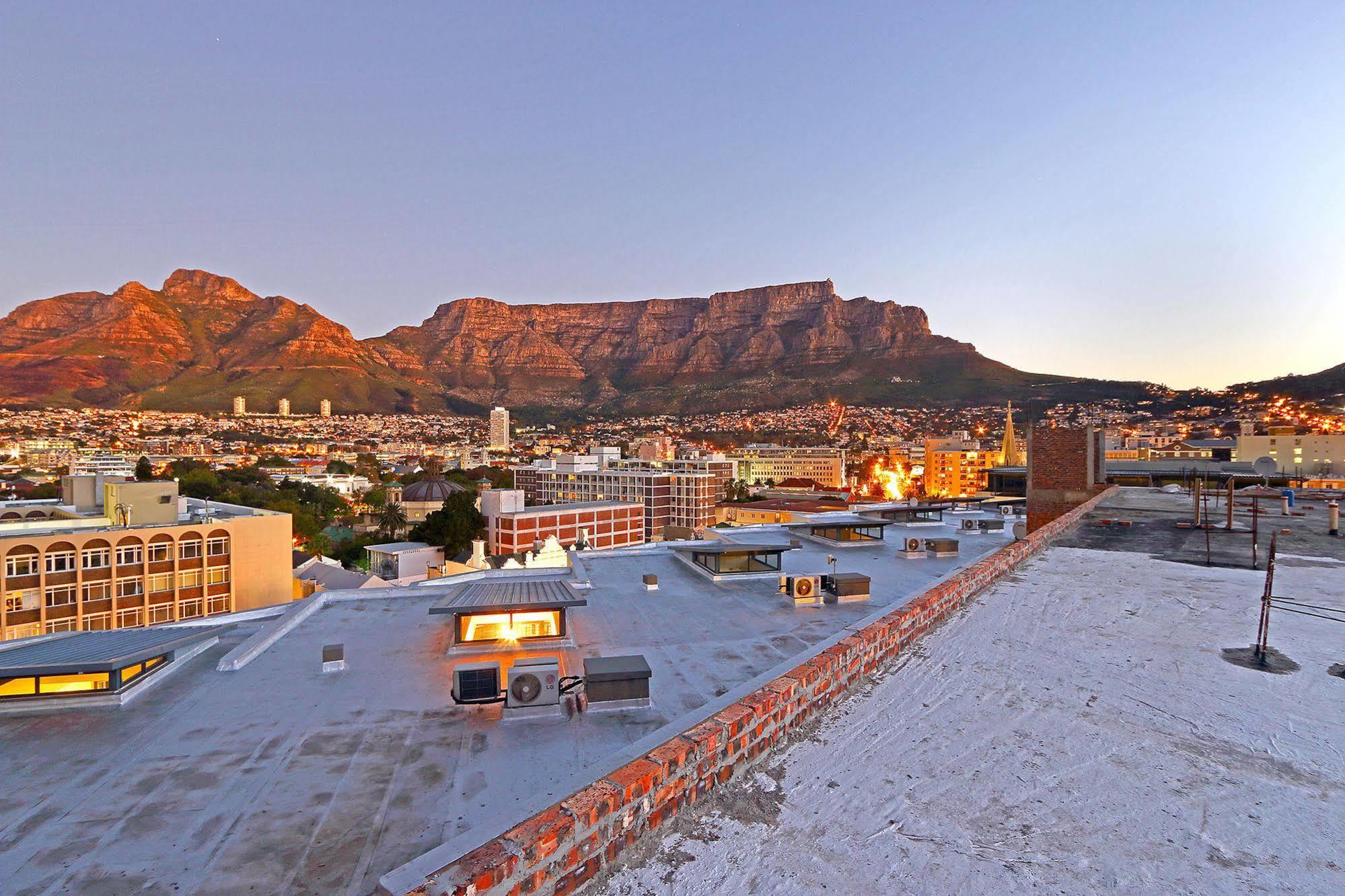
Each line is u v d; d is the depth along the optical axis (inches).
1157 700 262.5
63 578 1673.2
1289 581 471.8
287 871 189.3
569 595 454.9
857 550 796.0
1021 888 153.3
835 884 158.4
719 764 206.7
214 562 1942.7
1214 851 163.9
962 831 178.1
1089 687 277.7
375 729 300.0
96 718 309.4
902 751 227.1
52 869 190.7
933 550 740.0
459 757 270.4
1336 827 172.6
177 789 241.0
